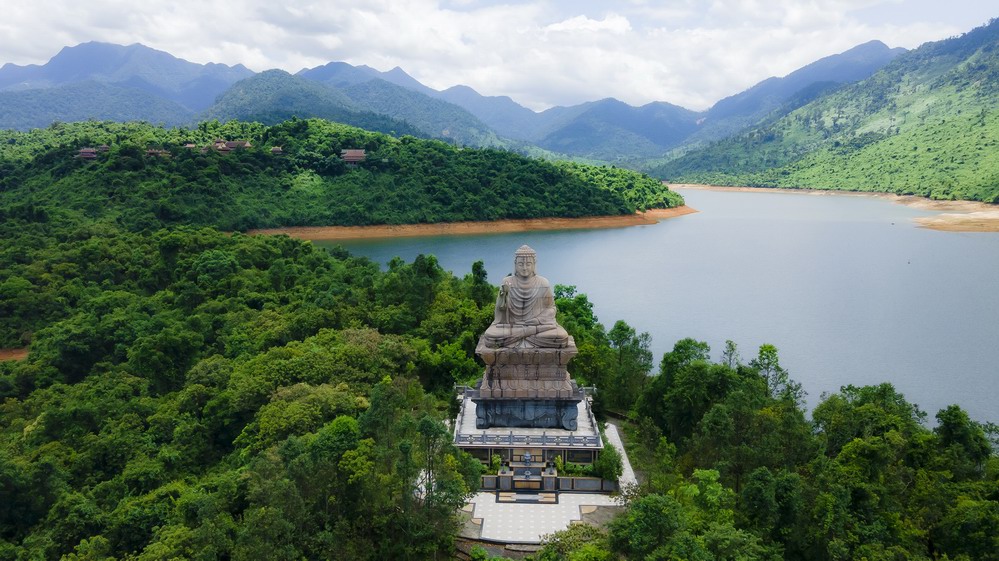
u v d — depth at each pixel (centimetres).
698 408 6222
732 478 5084
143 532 5325
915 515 4650
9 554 5425
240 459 5997
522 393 6369
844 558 4172
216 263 11925
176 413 7519
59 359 9412
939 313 13075
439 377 7838
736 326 12244
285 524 4150
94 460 6862
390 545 4741
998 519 4209
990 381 9294
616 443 6538
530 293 6431
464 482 5084
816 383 9300
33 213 16100
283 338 8788
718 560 3825
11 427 7950
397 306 9138
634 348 7925
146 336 9238
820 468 4766
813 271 17550
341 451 4916
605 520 5334
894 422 5562
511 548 5006
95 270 12662
